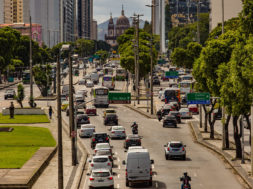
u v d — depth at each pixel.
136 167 87.31
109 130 150.38
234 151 125.19
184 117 197.00
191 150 129.38
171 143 114.56
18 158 115.69
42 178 99.44
